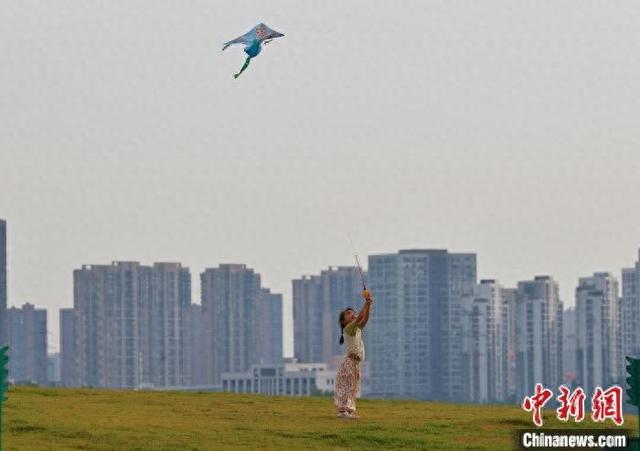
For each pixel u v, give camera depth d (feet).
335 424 250.78
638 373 207.62
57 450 216.33
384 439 231.91
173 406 286.05
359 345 256.93
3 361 197.57
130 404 288.51
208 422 253.24
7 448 216.33
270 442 227.20
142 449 218.38
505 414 278.05
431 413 279.90
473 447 226.58
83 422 248.73
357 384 259.39
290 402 301.63
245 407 286.66
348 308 258.37
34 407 274.36
